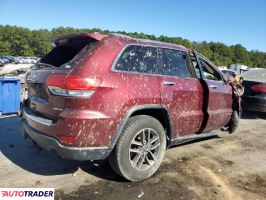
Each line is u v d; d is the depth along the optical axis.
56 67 3.97
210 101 5.33
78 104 3.56
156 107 4.20
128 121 4.00
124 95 3.82
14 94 8.20
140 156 4.15
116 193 3.88
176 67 4.71
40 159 4.89
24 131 4.49
